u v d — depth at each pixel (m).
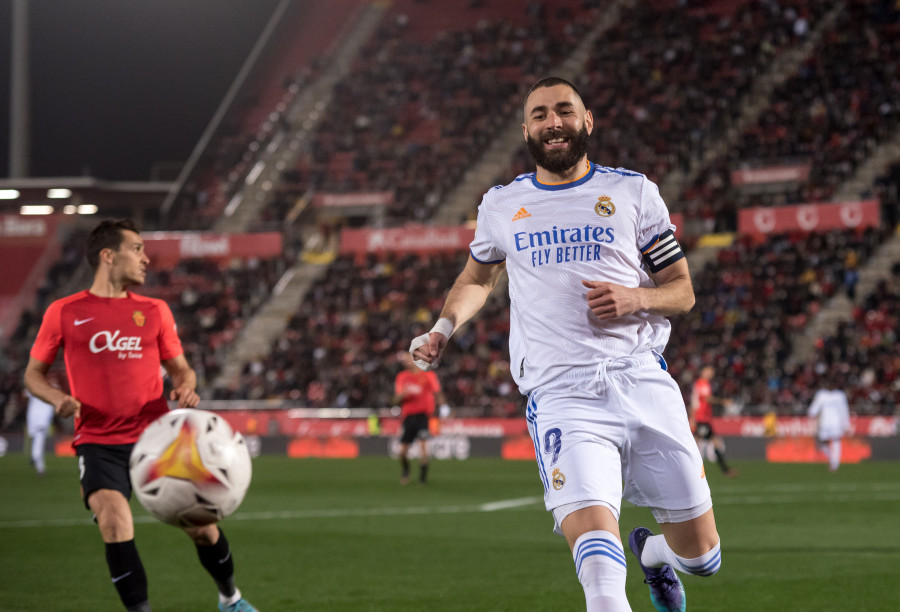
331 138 69.81
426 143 66.69
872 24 58.91
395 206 61.66
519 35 70.69
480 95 67.88
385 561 14.75
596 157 59.34
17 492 27.94
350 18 77.62
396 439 47.56
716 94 60.31
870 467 36.38
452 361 51.19
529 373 7.28
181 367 9.49
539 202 7.19
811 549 15.52
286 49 77.56
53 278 62.28
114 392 8.92
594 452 6.83
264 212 65.25
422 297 56.12
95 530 18.73
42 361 8.98
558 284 7.07
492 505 23.42
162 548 16.17
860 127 54.34
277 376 53.75
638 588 12.34
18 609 11.19
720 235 53.66
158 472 7.55
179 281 62.06
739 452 42.66
